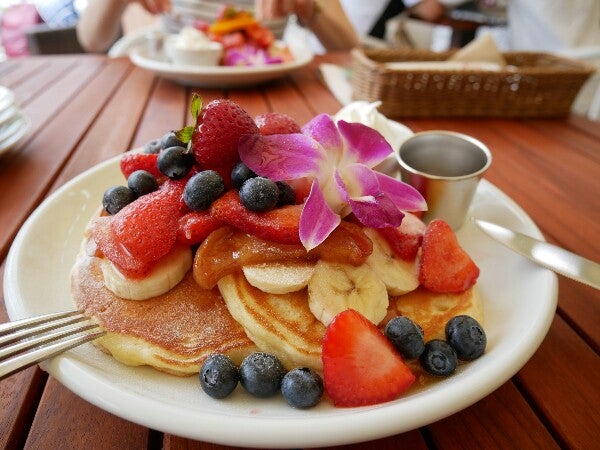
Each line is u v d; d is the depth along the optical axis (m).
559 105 0.46
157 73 0.51
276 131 0.23
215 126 0.20
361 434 0.14
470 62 0.48
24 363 0.15
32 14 1.19
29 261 0.21
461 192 0.26
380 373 0.16
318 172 0.19
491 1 0.86
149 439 0.15
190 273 0.20
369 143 0.21
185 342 0.18
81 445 0.15
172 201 0.19
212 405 0.16
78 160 0.35
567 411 0.16
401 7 0.90
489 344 0.18
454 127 0.44
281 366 0.17
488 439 0.16
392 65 0.46
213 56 0.53
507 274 0.22
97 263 0.21
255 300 0.18
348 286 0.19
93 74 0.56
